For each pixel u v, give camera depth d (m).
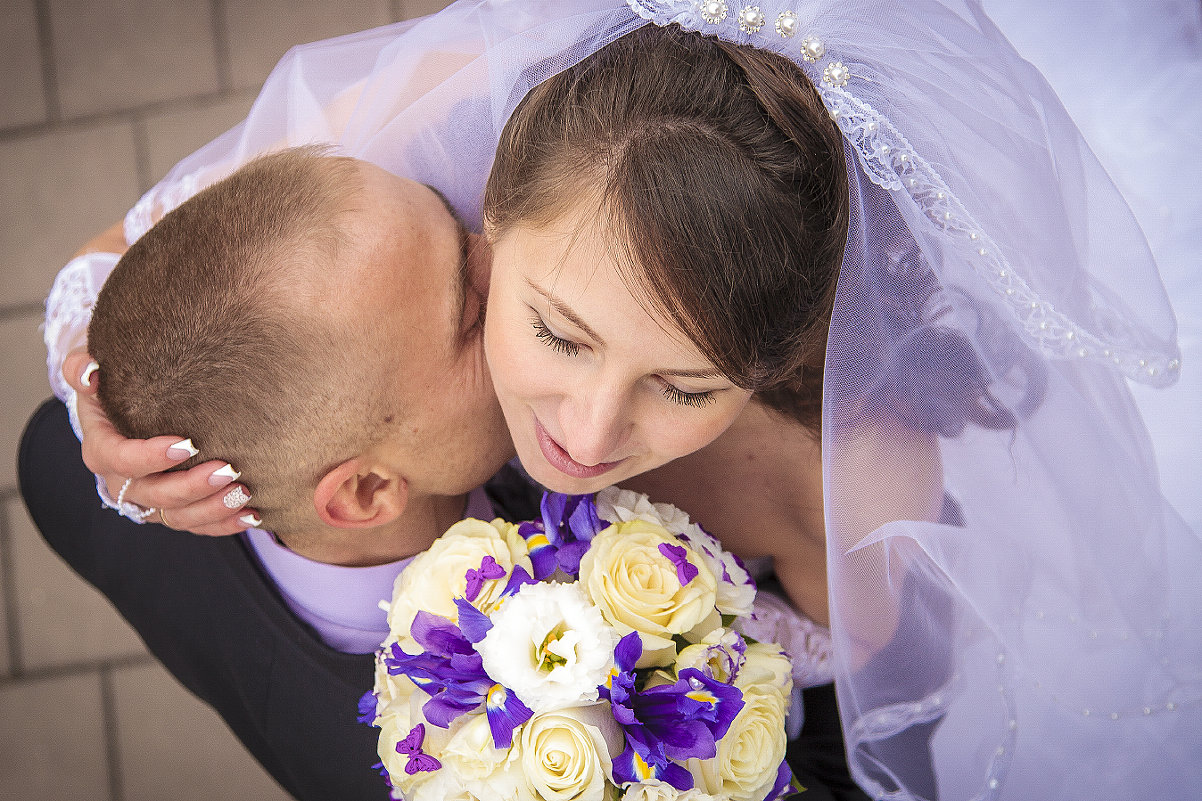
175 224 1.14
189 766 2.50
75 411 1.42
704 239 0.87
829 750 1.41
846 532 1.20
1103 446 1.22
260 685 1.29
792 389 1.27
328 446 1.14
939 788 1.48
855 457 1.17
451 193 1.31
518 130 0.99
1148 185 1.86
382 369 1.12
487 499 1.40
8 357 2.68
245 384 1.09
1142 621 1.33
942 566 1.26
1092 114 1.91
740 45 0.96
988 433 1.24
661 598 1.02
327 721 1.24
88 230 2.77
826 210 0.96
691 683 0.98
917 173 1.02
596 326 0.92
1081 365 1.18
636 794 0.97
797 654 1.41
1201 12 1.93
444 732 1.02
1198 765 1.49
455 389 1.18
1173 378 1.20
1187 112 1.89
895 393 1.16
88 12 2.84
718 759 1.02
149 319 1.12
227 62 2.82
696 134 0.88
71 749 2.50
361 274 1.10
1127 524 1.27
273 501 1.19
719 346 0.92
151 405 1.13
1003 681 1.46
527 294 0.97
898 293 1.10
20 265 2.74
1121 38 1.91
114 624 2.56
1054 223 1.11
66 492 1.48
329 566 1.27
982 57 1.10
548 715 0.95
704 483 1.40
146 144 2.80
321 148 1.25
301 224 1.09
